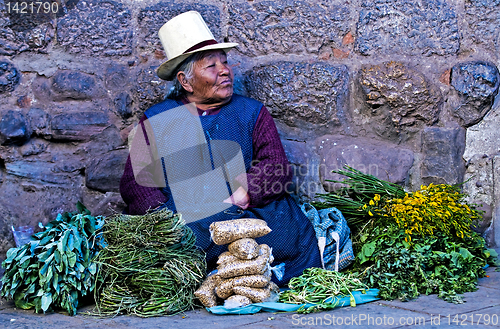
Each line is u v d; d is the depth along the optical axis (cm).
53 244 219
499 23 313
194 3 310
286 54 316
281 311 214
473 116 312
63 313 217
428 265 238
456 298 219
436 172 314
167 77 293
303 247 256
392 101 310
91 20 304
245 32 314
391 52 314
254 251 224
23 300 222
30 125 297
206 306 220
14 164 296
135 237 222
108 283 223
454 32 313
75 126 300
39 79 301
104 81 306
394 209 255
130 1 308
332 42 315
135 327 193
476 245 265
